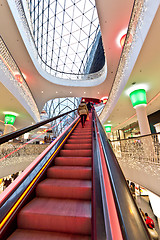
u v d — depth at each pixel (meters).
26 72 13.07
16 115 12.11
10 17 8.16
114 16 8.11
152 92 8.20
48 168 2.68
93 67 22.30
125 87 7.55
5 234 1.38
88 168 2.63
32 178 2.19
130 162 6.39
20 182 2.01
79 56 21.09
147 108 10.47
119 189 1.06
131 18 6.07
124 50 7.06
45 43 18.20
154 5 4.06
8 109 10.57
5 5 7.55
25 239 1.41
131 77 6.67
